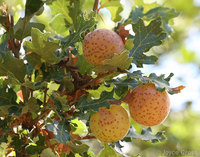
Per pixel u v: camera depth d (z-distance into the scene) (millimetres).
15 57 669
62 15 747
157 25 683
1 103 635
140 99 648
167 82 662
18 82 624
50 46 644
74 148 627
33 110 628
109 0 742
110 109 655
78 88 657
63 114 644
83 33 674
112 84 668
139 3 814
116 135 654
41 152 643
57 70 658
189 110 1274
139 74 654
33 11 656
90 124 661
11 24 679
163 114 653
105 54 629
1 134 646
